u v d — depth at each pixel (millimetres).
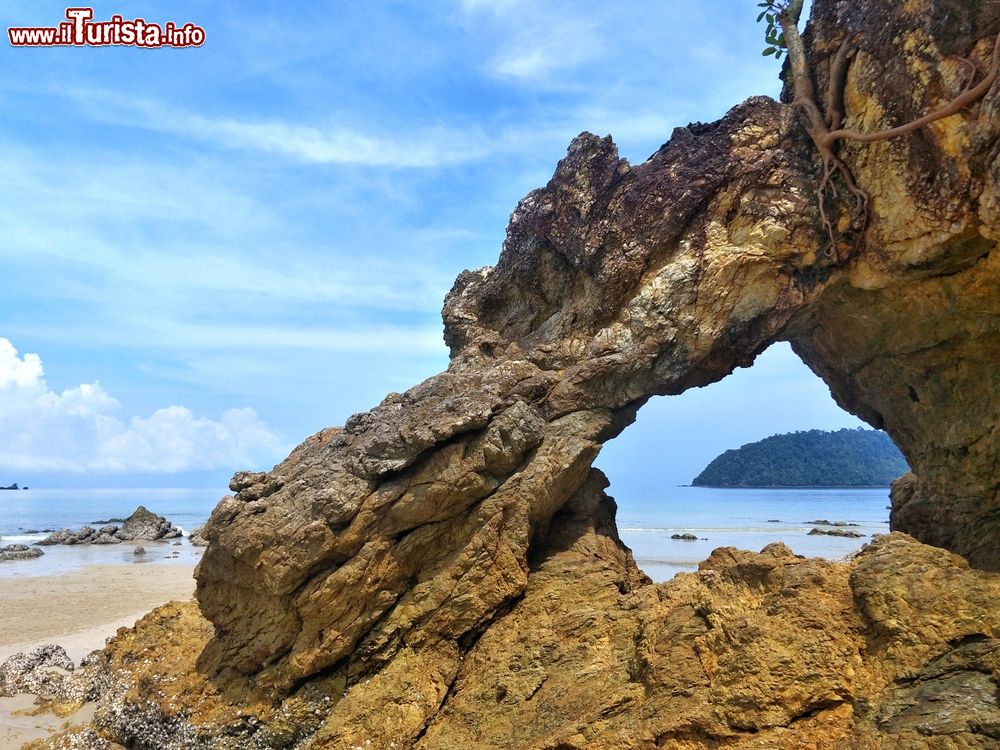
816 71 12156
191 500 189875
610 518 15305
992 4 8977
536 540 13953
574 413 13672
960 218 9828
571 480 13398
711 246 12797
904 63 10141
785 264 12375
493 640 12336
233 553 13031
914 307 11844
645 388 13508
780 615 9219
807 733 8227
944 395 12711
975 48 9227
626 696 9719
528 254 16375
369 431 13922
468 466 12805
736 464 185375
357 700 12000
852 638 8867
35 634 24188
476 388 13875
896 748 7582
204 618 15750
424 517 12906
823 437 182375
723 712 8609
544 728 9984
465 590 12484
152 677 14297
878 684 8359
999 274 10367
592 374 13562
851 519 73938
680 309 12938
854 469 170375
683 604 10422
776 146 12727
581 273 15242
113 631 24484
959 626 8242
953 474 12898
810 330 14227
